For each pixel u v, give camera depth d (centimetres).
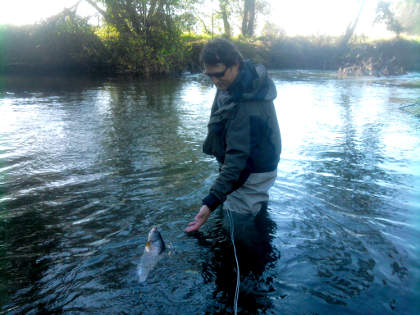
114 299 196
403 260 230
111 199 321
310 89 1227
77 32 1666
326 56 2472
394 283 207
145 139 542
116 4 1697
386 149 498
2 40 1608
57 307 190
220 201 252
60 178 377
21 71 1644
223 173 252
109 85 1276
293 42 2511
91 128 617
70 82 1345
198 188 344
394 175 391
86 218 287
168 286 207
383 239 255
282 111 800
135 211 297
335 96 1049
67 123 655
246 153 250
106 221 281
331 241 253
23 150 484
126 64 1708
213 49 233
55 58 1673
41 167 412
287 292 201
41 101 906
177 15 1816
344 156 461
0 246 247
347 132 602
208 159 439
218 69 236
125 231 266
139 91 1123
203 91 1134
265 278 213
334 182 367
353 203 316
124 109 805
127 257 234
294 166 418
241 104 248
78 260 231
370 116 744
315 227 272
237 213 292
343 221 282
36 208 306
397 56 2527
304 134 586
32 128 614
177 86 1262
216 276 215
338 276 214
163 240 253
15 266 225
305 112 788
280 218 286
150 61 1719
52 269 222
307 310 187
